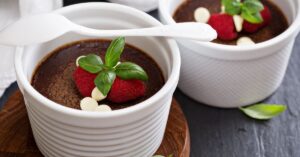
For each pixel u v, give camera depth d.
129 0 0.46
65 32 0.33
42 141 0.33
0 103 0.39
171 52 0.33
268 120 0.39
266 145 0.38
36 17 0.33
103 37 0.36
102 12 0.35
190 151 0.37
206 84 0.38
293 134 0.39
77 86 0.33
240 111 0.40
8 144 0.35
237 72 0.36
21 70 0.31
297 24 0.37
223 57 0.35
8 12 0.43
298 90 0.41
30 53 0.33
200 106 0.40
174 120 0.37
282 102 0.40
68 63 0.35
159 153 0.35
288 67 0.43
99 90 0.31
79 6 0.35
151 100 0.30
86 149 0.31
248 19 0.37
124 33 0.34
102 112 0.29
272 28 0.39
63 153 0.33
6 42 0.31
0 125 0.36
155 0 0.46
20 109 0.37
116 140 0.31
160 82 0.34
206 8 0.40
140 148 0.33
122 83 0.31
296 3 0.39
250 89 0.38
